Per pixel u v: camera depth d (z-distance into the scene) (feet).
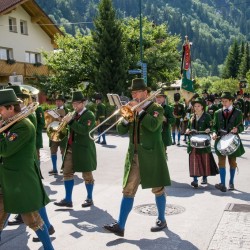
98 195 25.29
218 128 26.86
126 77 86.33
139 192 25.32
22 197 14.79
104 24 86.02
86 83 92.53
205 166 26.61
